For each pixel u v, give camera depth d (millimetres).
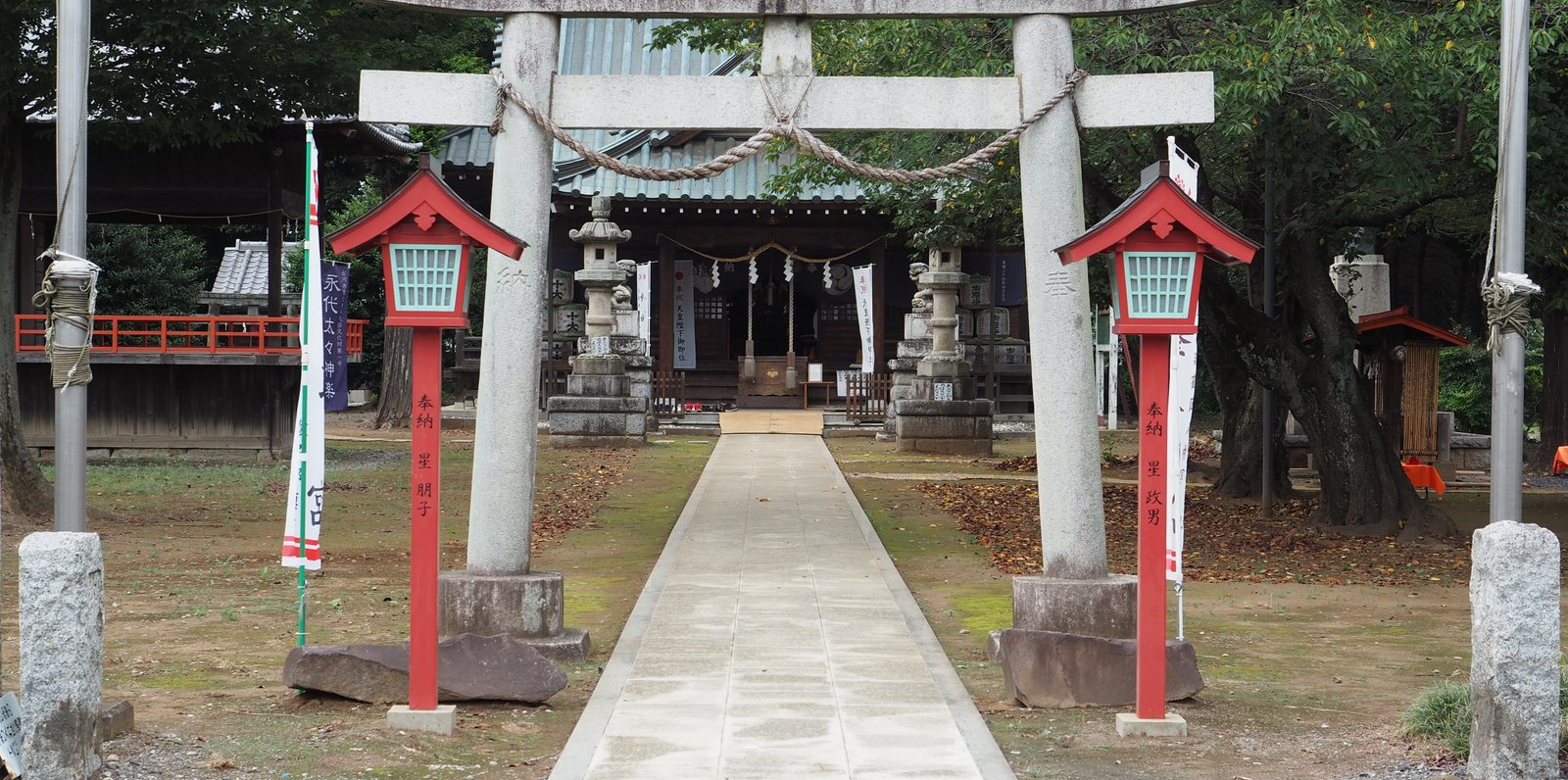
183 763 6609
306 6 18344
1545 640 6086
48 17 16359
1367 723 7727
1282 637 10625
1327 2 13094
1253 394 21281
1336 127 14984
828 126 9664
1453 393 32781
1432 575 13977
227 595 11766
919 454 28656
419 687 7512
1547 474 26812
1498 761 6105
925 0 9570
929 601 12133
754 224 38344
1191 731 7496
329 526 16578
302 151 25469
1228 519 18625
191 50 17406
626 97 9648
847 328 41625
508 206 9531
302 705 7902
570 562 14328
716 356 41500
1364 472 16953
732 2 9578
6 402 16688
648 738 7098
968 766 6621
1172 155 9414
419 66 21328
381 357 43938
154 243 35688
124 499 18938
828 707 7773
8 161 16922
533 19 9586
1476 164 15492
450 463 25359
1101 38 13688
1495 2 13344
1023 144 9609
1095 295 29359
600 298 29359
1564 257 17562
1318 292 17156
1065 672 8102
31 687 6066
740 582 12336
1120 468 25688
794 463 25438
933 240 22312
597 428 28875
